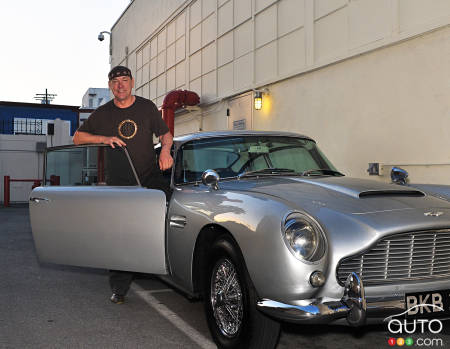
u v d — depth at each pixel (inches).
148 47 751.7
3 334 128.3
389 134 298.5
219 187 132.0
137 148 152.3
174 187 146.7
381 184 127.7
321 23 359.3
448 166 260.8
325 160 161.2
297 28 385.7
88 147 151.7
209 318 119.6
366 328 133.2
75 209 147.4
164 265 132.5
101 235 141.6
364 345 120.6
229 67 498.6
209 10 541.6
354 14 324.8
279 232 97.8
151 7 726.5
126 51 845.2
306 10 373.4
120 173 144.4
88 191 146.8
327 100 353.7
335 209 105.1
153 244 133.4
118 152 144.3
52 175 160.2
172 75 656.4
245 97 468.4
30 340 123.6
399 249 102.6
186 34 604.1
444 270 106.6
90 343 121.4
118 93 150.6
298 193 114.4
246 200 111.5
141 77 786.2
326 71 354.3
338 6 340.2
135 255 136.3
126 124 152.4
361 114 320.8
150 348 118.0
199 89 571.5
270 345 104.7
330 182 126.6
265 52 433.1
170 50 661.3
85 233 144.9
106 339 124.4
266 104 430.9
